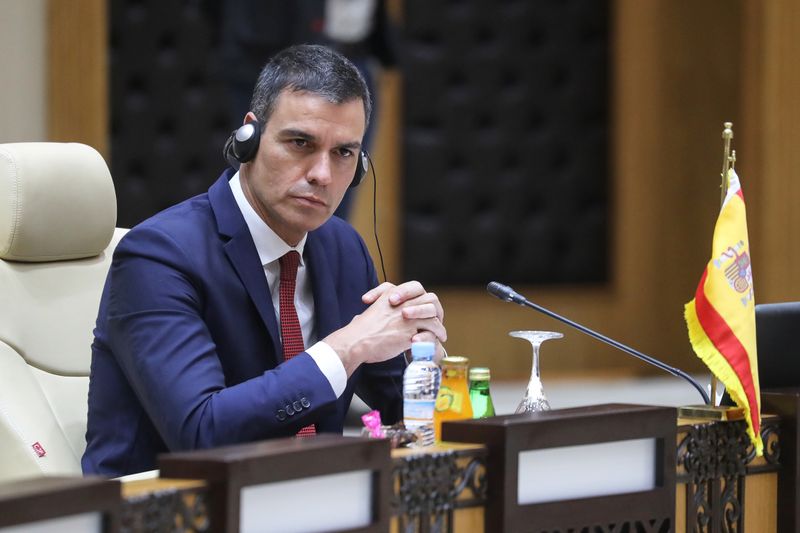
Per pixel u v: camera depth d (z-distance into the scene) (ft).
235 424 18.76
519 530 15.90
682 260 60.64
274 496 14.11
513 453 15.83
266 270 21.54
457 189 58.18
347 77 20.51
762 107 57.62
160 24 53.01
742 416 19.21
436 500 15.58
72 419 22.95
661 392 55.88
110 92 52.42
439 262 58.18
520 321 59.31
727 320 19.43
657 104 59.72
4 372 22.17
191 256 20.56
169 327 19.81
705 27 59.47
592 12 59.11
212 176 54.03
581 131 59.47
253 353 20.94
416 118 57.57
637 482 17.33
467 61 57.93
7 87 45.96
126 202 53.06
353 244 23.65
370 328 19.90
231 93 44.11
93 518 12.64
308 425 20.12
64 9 47.09
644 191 60.03
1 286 22.89
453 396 18.76
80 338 23.50
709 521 18.83
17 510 11.78
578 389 56.80
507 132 58.59
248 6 43.42
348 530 14.69
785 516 19.77
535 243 59.31
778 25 57.16
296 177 20.39
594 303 60.13
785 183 57.41
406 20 57.00
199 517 13.66
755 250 58.03
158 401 19.39
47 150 23.34
